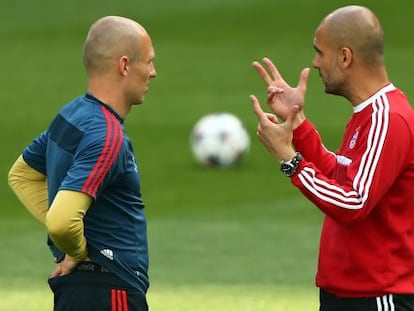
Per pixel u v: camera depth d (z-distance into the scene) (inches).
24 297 1376.7
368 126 779.4
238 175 2229.3
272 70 868.6
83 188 731.4
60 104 2974.9
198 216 1919.3
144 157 2375.7
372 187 757.3
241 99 3006.9
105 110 761.0
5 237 1786.4
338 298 799.1
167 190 2105.1
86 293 759.7
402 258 786.2
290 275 1525.6
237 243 1723.7
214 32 3941.9
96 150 740.0
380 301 783.1
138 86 772.6
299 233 1796.3
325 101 2925.7
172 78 3289.9
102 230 762.2
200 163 2315.5
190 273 1536.7
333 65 799.1
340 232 793.6
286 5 4249.5
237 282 1472.7
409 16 4057.6
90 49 768.3
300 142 849.5
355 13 795.4
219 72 3371.1
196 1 4372.5
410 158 777.6
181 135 2591.0
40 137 805.2
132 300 766.5
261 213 1935.3
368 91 793.6
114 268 762.8
